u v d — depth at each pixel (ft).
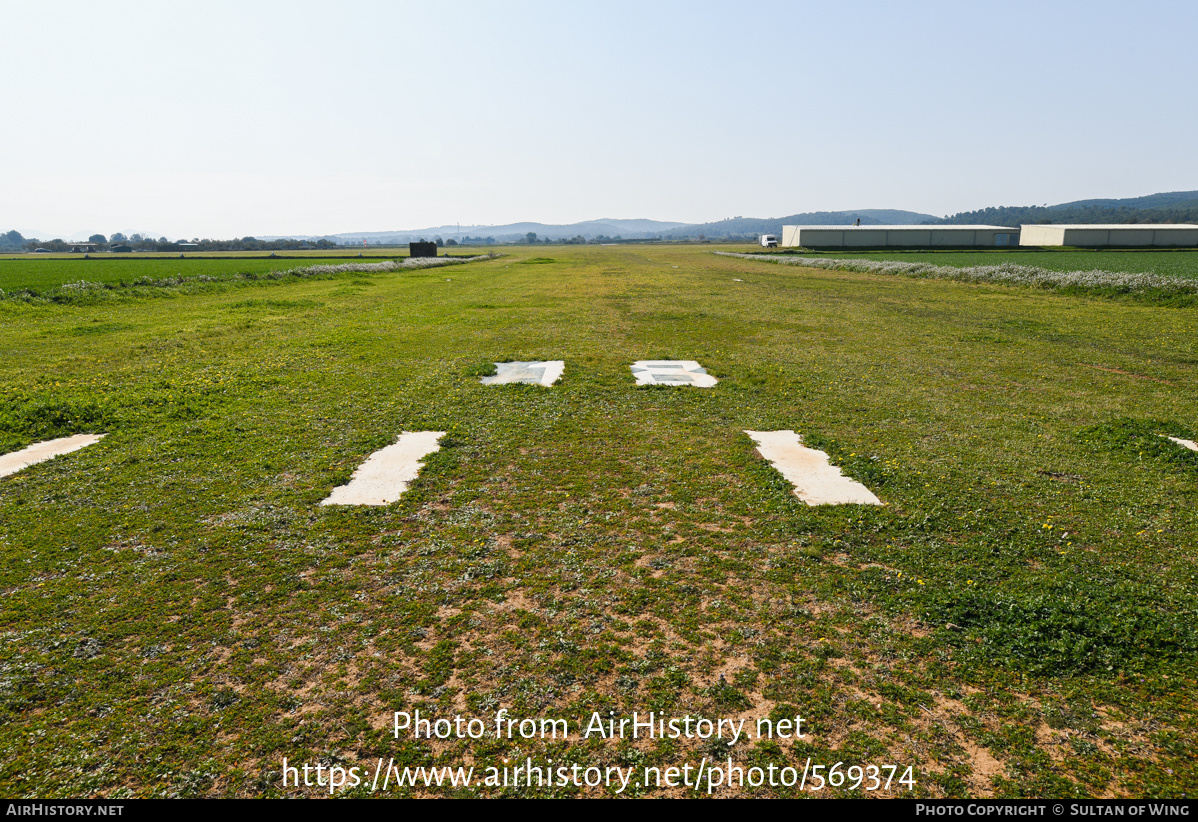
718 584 16.83
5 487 22.98
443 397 35.47
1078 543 19.11
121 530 19.79
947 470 24.75
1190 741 11.78
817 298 87.76
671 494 22.61
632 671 13.55
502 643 14.46
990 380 39.99
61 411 31.07
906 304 80.64
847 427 30.42
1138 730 12.09
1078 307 77.00
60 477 23.89
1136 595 16.24
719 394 36.27
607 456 26.53
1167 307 76.28
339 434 29.09
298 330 58.90
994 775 11.10
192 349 49.21
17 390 35.60
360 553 18.52
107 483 23.41
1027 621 15.11
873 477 23.82
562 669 13.61
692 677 13.37
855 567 17.71
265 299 84.28
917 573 17.40
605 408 33.53
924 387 38.19
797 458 26.21
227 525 20.15
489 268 176.14
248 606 15.84
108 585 16.75
